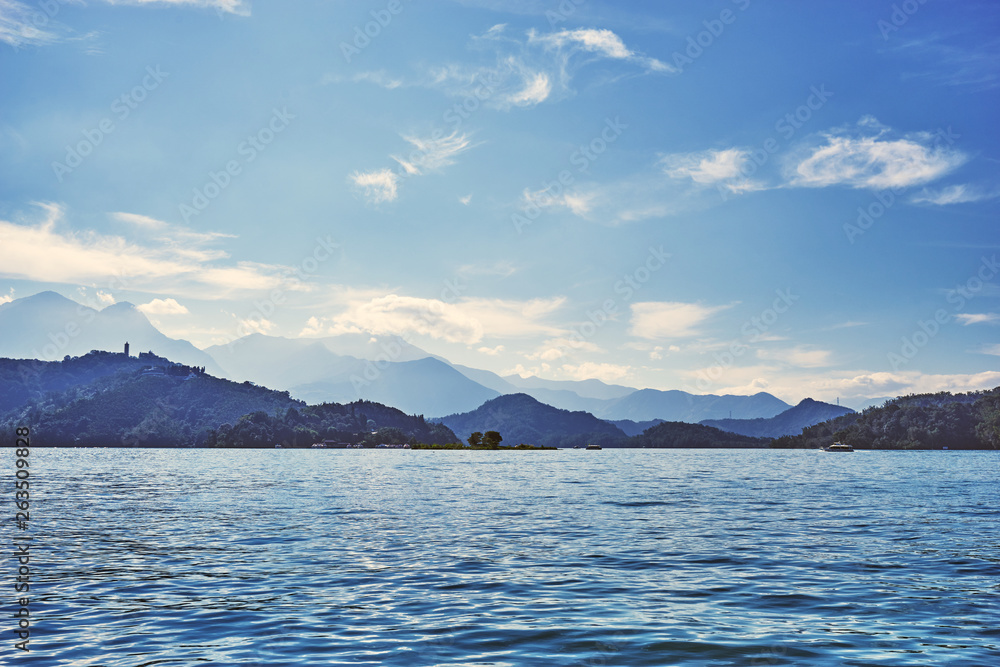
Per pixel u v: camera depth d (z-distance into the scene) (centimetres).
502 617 1836
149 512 4672
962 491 6975
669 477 10188
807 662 1468
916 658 1492
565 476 10512
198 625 1764
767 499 5828
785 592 2139
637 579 2342
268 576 2397
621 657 1498
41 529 3731
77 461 17288
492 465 16375
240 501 5594
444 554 2872
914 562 2678
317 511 4744
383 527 3816
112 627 1748
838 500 5725
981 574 2433
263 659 1488
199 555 2850
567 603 1995
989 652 1534
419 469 13375
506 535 3478
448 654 1519
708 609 1925
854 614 1872
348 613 1881
